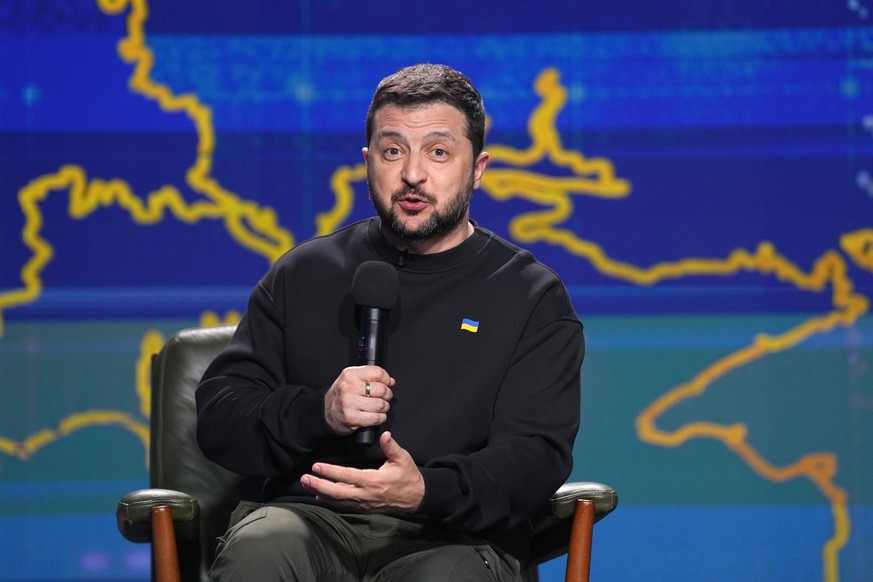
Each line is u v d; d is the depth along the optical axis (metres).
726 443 11.39
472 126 6.88
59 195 11.41
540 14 11.51
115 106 11.45
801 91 11.44
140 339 11.45
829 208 11.42
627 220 11.51
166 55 11.47
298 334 6.99
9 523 11.28
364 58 11.54
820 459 11.35
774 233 11.45
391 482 5.96
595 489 6.96
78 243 11.42
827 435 11.35
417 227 6.75
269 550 6.09
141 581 11.37
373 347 6.36
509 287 6.96
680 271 11.48
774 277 11.42
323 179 11.55
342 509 6.65
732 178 11.46
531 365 6.83
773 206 11.45
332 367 6.90
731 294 11.45
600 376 11.45
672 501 11.38
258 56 11.52
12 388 11.34
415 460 6.64
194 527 6.94
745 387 11.41
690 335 11.45
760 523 11.34
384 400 6.13
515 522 6.49
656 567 11.35
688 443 11.40
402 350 6.80
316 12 11.53
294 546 6.16
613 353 11.46
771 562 11.34
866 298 11.41
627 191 11.52
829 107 11.42
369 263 6.45
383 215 6.82
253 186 11.53
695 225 11.48
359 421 6.04
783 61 11.43
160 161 11.48
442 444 6.66
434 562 6.29
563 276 11.51
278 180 11.55
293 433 6.44
